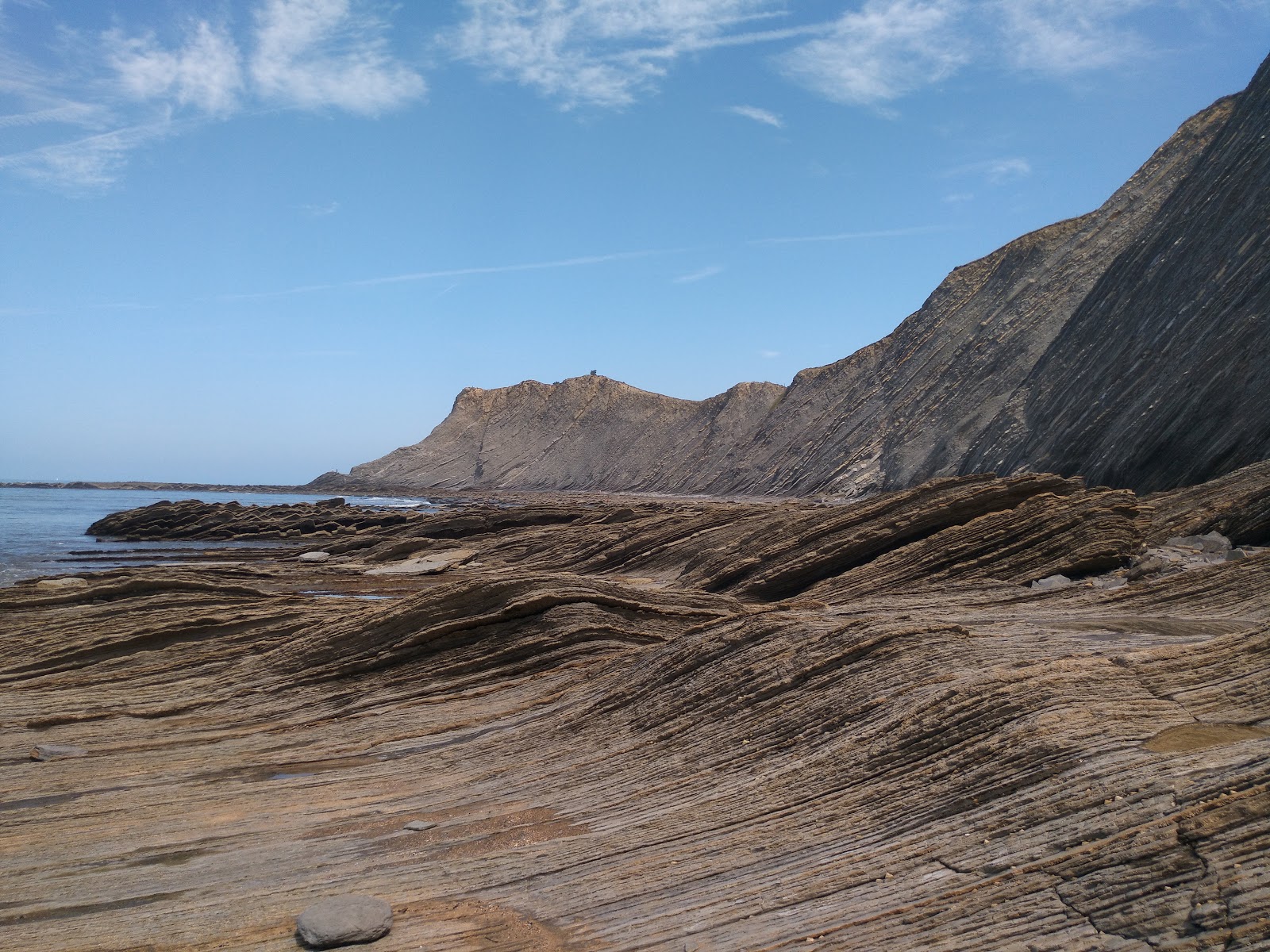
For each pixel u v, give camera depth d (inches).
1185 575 647.1
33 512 4025.6
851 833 334.0
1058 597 735.1
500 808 436.8
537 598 738.8
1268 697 339.6
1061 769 308.7
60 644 782.5
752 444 4261.8
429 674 704.4
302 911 328.2
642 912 309.6
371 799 468.8
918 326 3351.4
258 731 617.9
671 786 424.5
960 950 251.8
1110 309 1752.0
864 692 430.0
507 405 6796.3
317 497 5930.1
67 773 529.3
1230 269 1323.8
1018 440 1872.5
